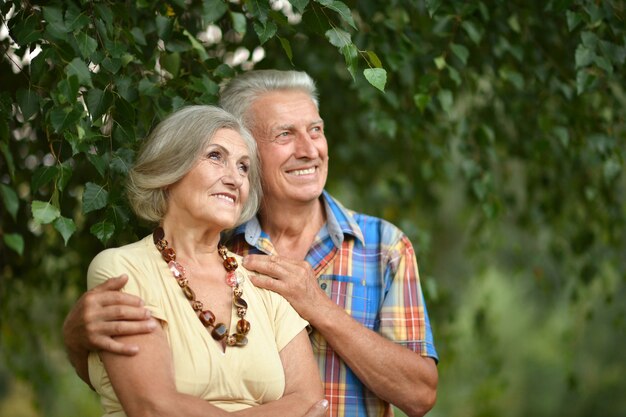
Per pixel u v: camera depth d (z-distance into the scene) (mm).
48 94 2635
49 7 2430
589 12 3111
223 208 2373
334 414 2686
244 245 2830
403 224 4328
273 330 2449
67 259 4164
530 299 9641
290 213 2803
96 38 2580
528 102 4324
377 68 2447
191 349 2246
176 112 2422
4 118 2449
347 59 2441
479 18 3588
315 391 2412
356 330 2602
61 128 2383
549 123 3996
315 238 2836
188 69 3051
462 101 4902
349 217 2863
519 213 5141
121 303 2217
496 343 5285
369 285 2811
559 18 3832
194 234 2410
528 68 4031
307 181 2756
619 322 5254
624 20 3211
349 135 5137
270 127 2742
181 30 2943
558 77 3930
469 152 4219
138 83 2789
